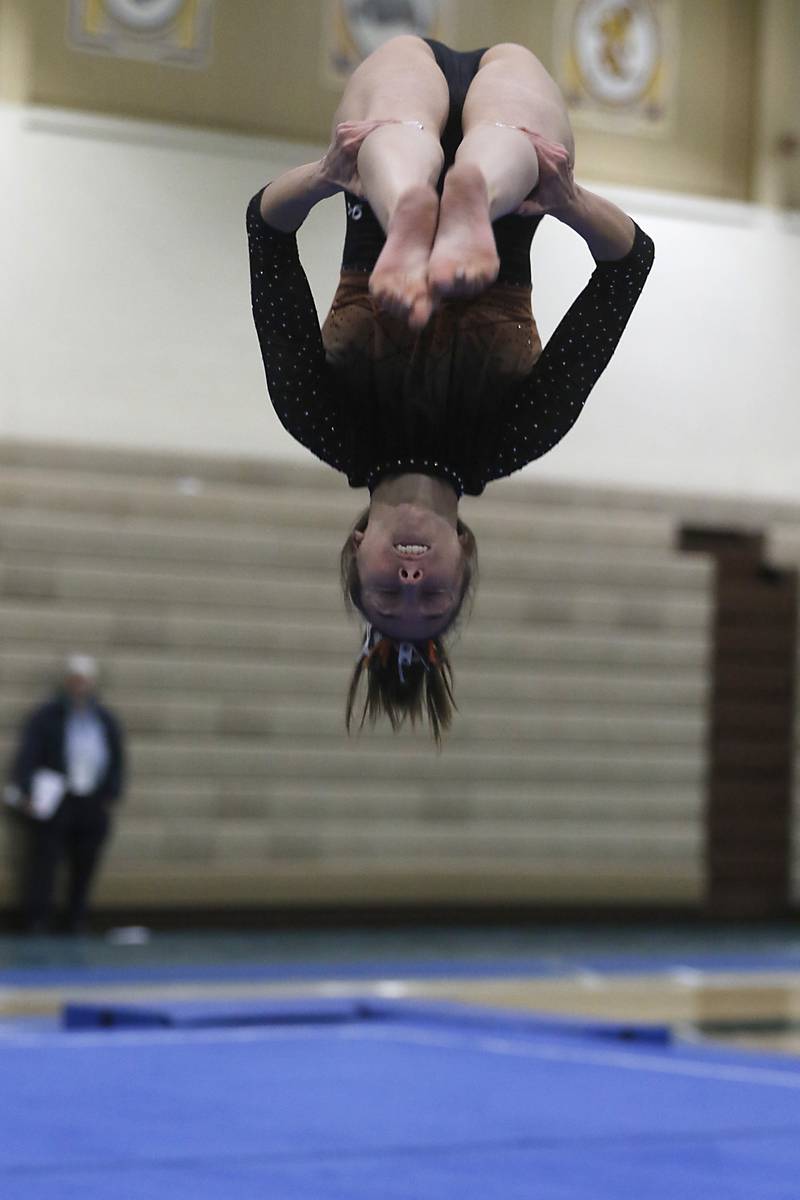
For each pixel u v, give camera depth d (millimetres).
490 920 28812
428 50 7199
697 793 30078
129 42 29328
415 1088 14555
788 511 32406
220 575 28062
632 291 7070
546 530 30031
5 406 28281
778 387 32781
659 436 31953
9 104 28562
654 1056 16422
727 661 30828
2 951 24469
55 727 25812
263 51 30031
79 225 28812
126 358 29000
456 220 5840
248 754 27609
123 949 25000
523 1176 11383
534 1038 17359
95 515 27875
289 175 6941
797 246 33000
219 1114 13234
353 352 6754
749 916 30531
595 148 31953
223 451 29422
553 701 29359
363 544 6676
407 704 7027
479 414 6816
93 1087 14242
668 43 32406
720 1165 11844
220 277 29562
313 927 27812
